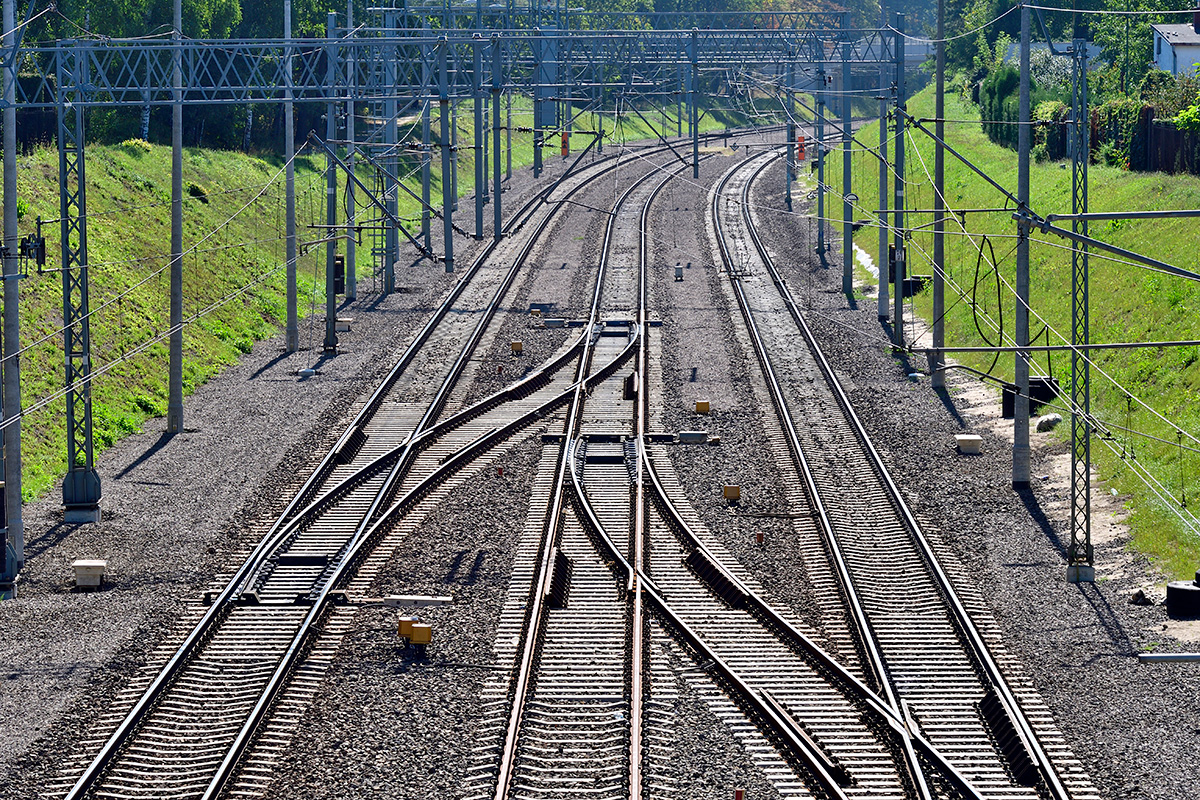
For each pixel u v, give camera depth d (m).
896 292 147.62
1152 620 77.75
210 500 102.50
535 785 58.59
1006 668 71.38
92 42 113.88
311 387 137.00
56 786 58.34
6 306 91.06
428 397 132.12
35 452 113.25
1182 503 93.12
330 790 58.34
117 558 90.44
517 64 187.25
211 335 154.88
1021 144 103.19
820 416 124.12
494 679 69.81
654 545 91.75
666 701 67.00
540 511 98.81
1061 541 92.25
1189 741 62.38
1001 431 119.44
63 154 100.62
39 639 75.69
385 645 74.56
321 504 99.62
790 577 85.56
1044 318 144.38
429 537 93.56
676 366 143.88
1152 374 119.06
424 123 184.50
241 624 77.69
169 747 62.66
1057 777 59.12
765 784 58.91
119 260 158.75
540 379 138.38
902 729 62.62
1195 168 171.38
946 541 92.06
